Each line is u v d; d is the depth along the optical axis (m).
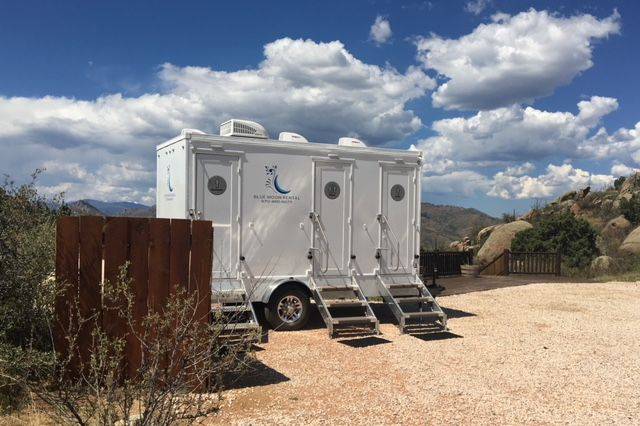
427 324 10.51
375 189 11.38
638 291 16.22
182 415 4.66
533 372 7.74
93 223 6.09
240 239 10.16
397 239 11.57
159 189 10.95
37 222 6.75
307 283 10.67
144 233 6.22
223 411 5.89
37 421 4.91
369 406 6.24
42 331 6.22
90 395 5.06
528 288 16.83
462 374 7.60
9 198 6.46
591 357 8.59
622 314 12.45
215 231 9.98
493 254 26.97
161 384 5.13
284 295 10.37
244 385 6.86
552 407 6.33
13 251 6.36
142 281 6.20
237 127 10.30
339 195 11.03
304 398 6.45
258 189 10.32
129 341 6.11
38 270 6.38
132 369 6.10
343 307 10.64
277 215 10.47
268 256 10.39
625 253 25.23
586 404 6.45
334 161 10.98
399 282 11.55
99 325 6.06
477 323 11.30
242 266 10.18
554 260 21.08
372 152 11.33
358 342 9.50
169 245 6.30
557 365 8.12
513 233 27.23
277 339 9.66
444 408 6.23
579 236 24.06
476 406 6.32
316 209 10.82
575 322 11.45
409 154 11.68
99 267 6.09
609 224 30.19
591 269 22.27
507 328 10.80
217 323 6.18
